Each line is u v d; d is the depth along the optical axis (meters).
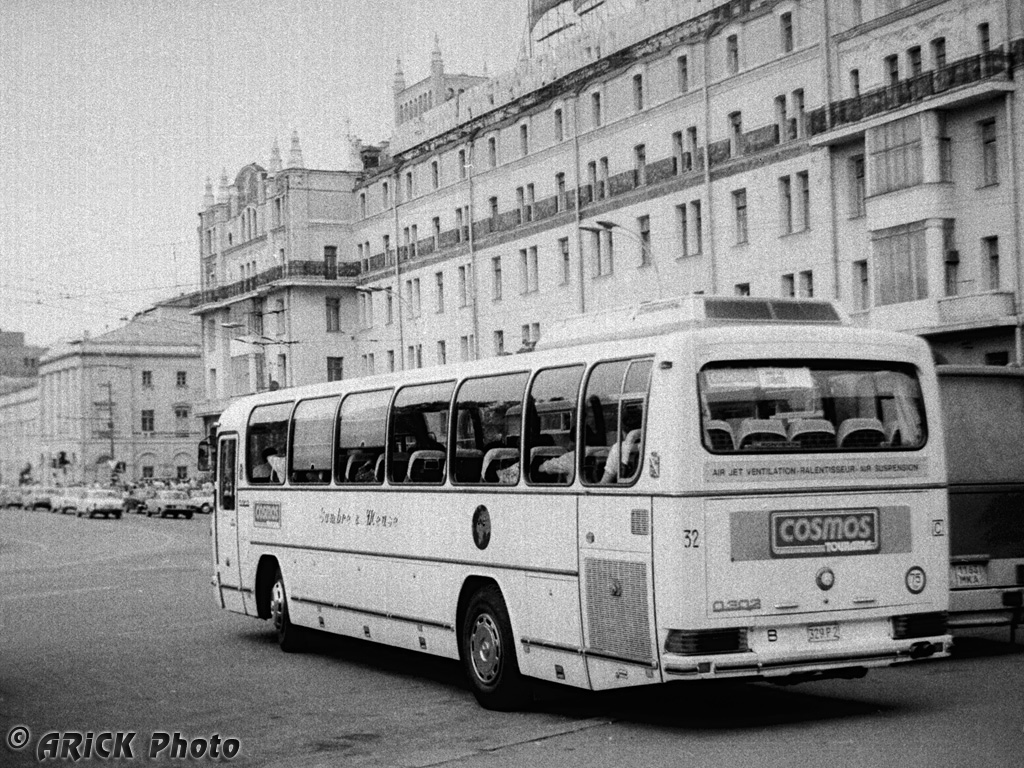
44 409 133.62
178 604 23.91
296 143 83.75
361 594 15.16
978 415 14.32
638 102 53.59
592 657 11.09
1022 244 37.16
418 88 84.19
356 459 15.40
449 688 13.98
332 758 10.45
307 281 82.31
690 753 9.91
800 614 10.50
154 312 125.25
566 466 11.48
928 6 39.41
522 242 61.47
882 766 9.12
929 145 39.09
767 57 46.38
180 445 124.00
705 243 49.44
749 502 10.43
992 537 14.18
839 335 11.02
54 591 28.03
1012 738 9.88
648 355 10.67
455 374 13.45
